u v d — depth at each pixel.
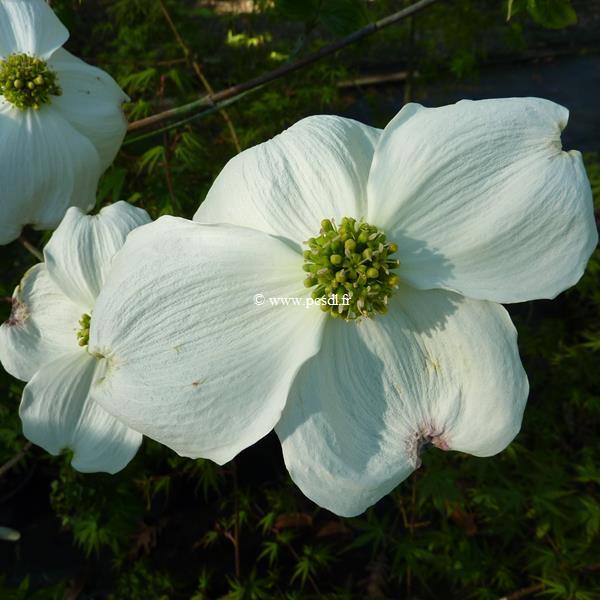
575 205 0.10
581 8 0.48
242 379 0.11
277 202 0.12
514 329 0.11
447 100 0.41
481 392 0.11
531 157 0.11
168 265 0.11
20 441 0.25
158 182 0.24
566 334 0.30
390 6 0.33
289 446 0.11
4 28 0.18
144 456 0.25
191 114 0.24
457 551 0.25
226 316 0.11
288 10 0.18
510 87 0.44
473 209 0.11
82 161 0.18
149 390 0.11
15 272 0.29
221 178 0.13
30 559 0.30
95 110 0.18
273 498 0.29
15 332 0.16
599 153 0.40
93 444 0.15
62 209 0.18
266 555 0.30
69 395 0.15
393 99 0.42
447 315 0.11
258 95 0.30
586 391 0.29
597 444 0.28
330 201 0.12
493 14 0.35
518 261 0.11
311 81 0.31
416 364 0.11
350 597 0.27
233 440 0.11
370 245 0.11
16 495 0.32
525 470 0.26
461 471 0.25
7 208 0.17
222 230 0.11
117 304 0.11
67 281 0.15
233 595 0.27
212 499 0.31
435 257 0.11
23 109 0.17
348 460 0.11
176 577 0.30
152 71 0.26
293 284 0.11
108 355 0.11
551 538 0.26
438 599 0.28
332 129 0.12
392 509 0.29
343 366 0.11
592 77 0.45
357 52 0.33
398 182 0.11
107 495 0.23
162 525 0.30
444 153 0.11
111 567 0.30
